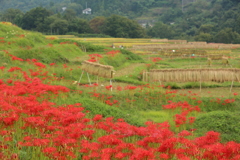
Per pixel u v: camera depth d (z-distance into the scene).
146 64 28.84
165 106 11.53
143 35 98.94
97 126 7.10
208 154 5.62
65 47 26.23
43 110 6.93
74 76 18.08
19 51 18.89
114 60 26.84
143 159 5.09
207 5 140.12
